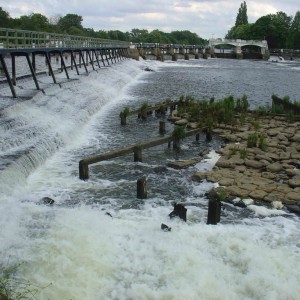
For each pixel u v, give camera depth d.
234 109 32.56
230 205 15.26
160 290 9.80
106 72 52.69
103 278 10.14
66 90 32.94
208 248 11.65
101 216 13.30
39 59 67.50
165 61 111.19
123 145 23.36
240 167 19.08
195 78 67.31
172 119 30.34
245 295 9.93
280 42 156.62
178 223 13.13
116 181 17.44
